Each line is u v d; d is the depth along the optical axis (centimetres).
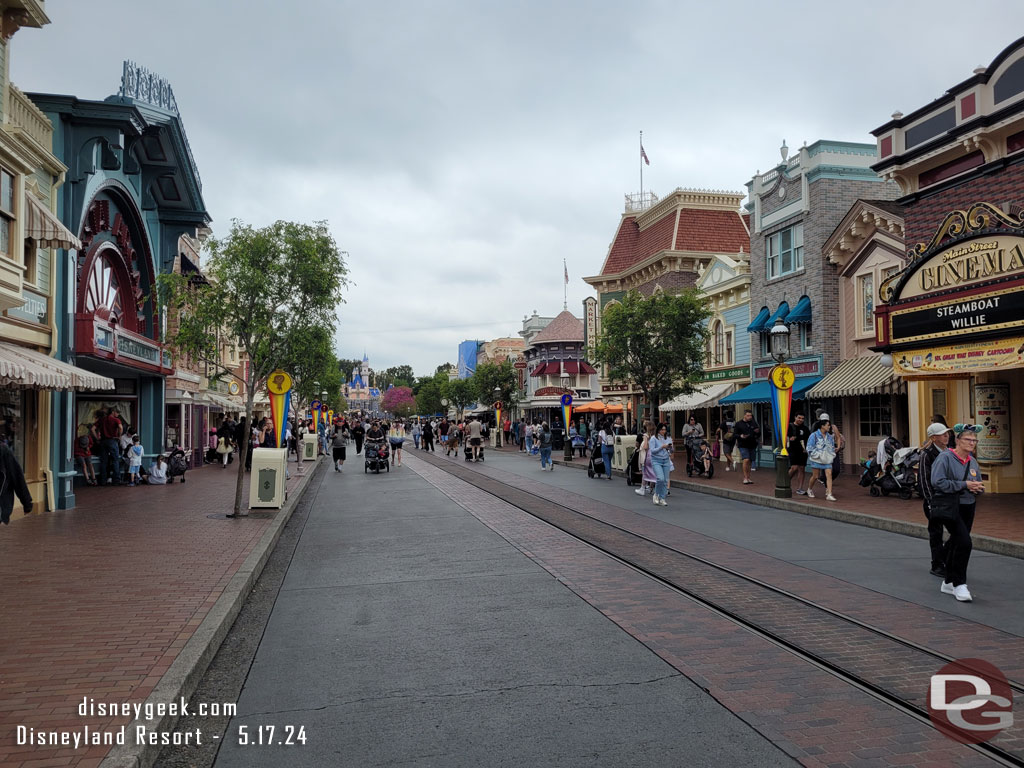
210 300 1455
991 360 1449
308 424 4378
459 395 7194
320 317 1563
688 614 746
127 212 2070
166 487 2094
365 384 17738
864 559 1028
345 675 588
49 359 1427
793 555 1058
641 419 4216
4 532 1241
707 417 3497
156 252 2345
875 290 2303
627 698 527
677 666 590
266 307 1491
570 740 460
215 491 1970
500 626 714
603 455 2475
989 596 814
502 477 2511
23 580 861
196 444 3170
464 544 1180
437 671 592
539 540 1202
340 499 1909
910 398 1938
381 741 465
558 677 572
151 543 1120
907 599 800
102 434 2184
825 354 2478
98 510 1555
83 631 653
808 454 1672
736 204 4072
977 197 1647
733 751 441
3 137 1153
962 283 1517
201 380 3269
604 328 2759
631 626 705
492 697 534
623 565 992
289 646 667
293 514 1622
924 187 1800
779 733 465
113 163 1794
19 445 1476
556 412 6184
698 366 3328
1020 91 1529
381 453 2853
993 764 421
